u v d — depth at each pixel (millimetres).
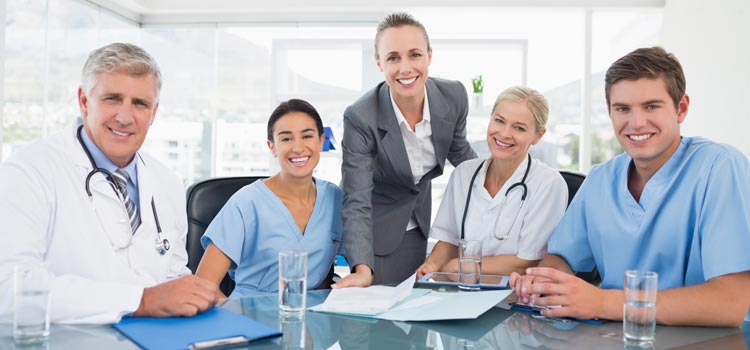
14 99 3443
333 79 4277
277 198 1752
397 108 2021
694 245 1211
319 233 1772
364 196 1891
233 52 4551
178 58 4602
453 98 2154
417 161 2133
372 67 4238
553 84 4191
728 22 3107
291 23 4449
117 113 1313
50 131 3738
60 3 3783
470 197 1888
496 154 1796
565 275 1102
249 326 983
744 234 1115
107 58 1307
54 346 870
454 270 1713
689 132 3564
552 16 4195
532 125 1770
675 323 1022
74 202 1311
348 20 4375
